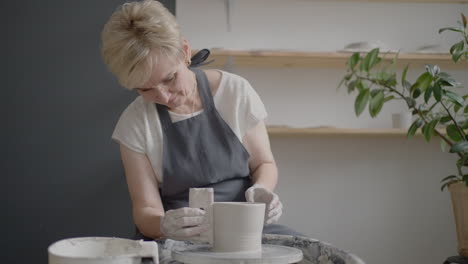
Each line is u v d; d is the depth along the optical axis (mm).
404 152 2939
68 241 969
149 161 1747
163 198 1791
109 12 2842
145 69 1354
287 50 2633
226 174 1735
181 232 1226
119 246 962
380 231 2922
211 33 2885
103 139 2803
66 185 2779
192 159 1720
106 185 2789
